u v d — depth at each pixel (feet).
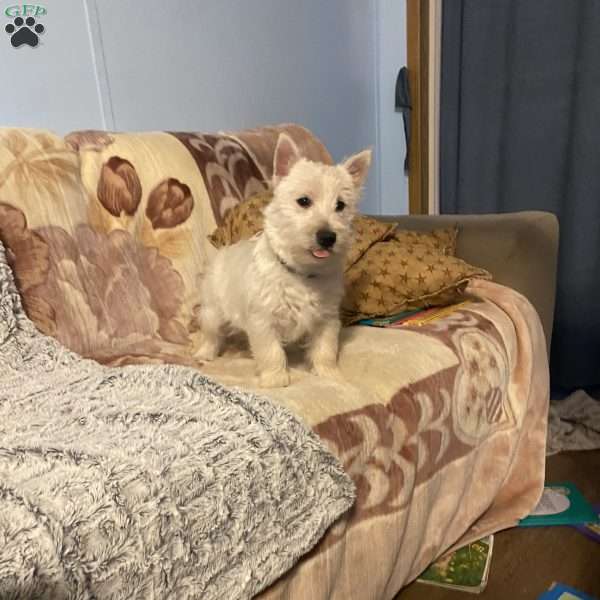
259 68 9.61
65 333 5.52
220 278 5.83
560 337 9.63
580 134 8.86
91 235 6.14
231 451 3.23
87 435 3.32
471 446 5.25
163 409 3.59
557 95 9.21
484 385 5.34
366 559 4.03
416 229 7.41
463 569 5.18
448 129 10.73
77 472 2.83
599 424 7.88
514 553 5.41
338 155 11.47
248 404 3.63
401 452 4.35
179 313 6.57
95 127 7.63
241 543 3.10
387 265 6.27
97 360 5.42
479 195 10.45
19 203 5.52
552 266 6.73
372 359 4.98
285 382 4.70
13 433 3.43
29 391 4.19
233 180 7.54
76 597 2.41
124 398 3.85
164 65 8.26
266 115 9.88
